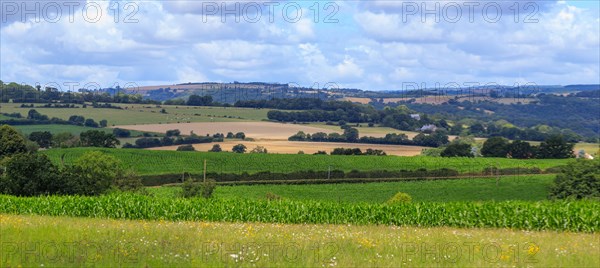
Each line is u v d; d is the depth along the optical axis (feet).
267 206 167.43
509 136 565.53
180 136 515.09
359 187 343.46
